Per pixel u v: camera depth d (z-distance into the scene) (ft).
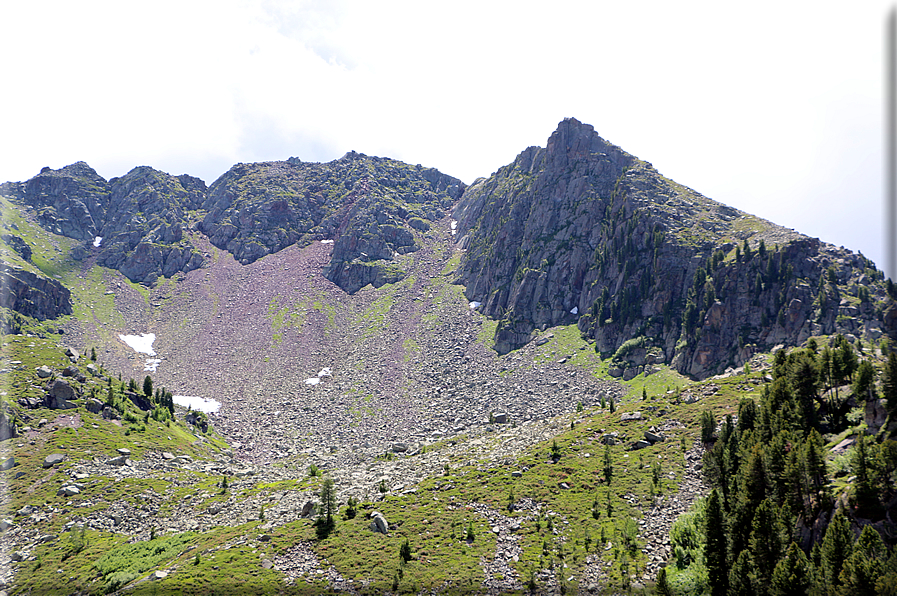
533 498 323.78
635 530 268.41
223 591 246.27
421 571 256.52
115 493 418.10
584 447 394.52
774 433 265.75
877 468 177.68
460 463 415.44
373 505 336.70
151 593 249.14
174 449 544.62
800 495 199.62
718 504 218.79
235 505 399.85
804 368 300.81
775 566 179.83
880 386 252.62
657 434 390.63
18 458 453.99
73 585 291.38
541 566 255.29
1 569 317.42
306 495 392.27
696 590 216.13
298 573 261.44
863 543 159.12
